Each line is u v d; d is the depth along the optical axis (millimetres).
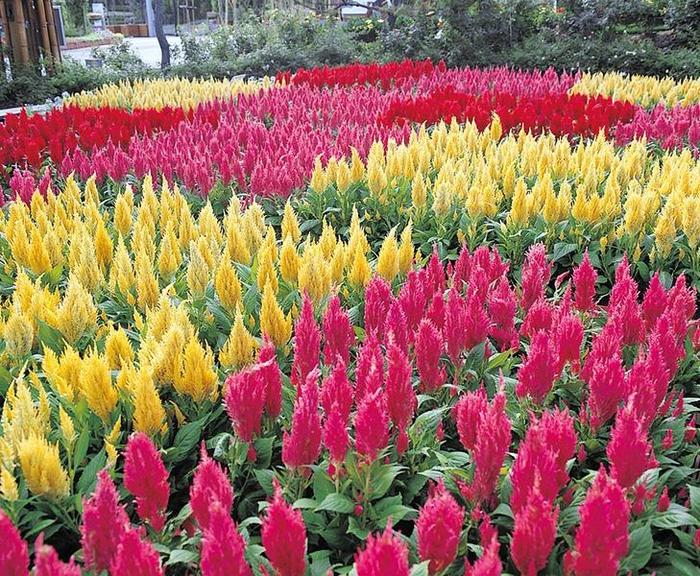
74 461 2211
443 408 2406
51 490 2031
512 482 1889
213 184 5777
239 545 1541
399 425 2162
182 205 4227
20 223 3740
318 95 10383
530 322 2824
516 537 1632
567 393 2662
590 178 5094
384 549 1432
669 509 2018
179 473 2428
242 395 2148
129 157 6395
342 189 5203
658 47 17047
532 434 1809
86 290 3340
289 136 7098
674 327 2773
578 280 3082
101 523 1678
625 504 1641
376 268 3451
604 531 1558
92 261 3402
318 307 3172
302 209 5352
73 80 15664
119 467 2295
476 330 2688
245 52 19906
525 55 16859
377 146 5652
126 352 2621
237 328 2580
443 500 1672
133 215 4883
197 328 3078
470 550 2002
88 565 1699
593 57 16312
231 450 2232
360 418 1952
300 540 1614
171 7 36562
